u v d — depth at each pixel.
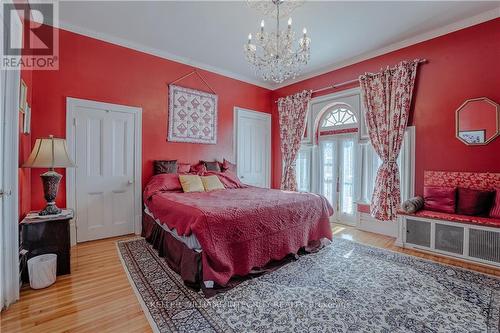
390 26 3.18
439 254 2.87
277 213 2.57
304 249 2.93
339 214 4.50
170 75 4.03
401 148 3.60
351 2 2.69
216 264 2.03
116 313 1.77
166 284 2.17
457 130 3.10
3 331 1.57
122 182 3.56
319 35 3.40
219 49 3.86
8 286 1.82
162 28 3.25
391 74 3.62
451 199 3.01
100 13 2.91
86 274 2.38
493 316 1.74
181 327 1.61
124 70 3.58
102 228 3.40
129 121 3.62
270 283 2.20
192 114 4.27
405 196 3.54
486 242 2.56
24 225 2.22
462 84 3.07
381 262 2.68
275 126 5.58
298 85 5.08
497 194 2.75
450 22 3.10
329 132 4.65
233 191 3.57
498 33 2.82
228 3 2.72
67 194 3.12
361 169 4.07
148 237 3.26
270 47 2.57
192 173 4.01
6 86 1.81
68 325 1.63
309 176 4.91
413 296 1.99
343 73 4.31
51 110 3.02
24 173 2.54
